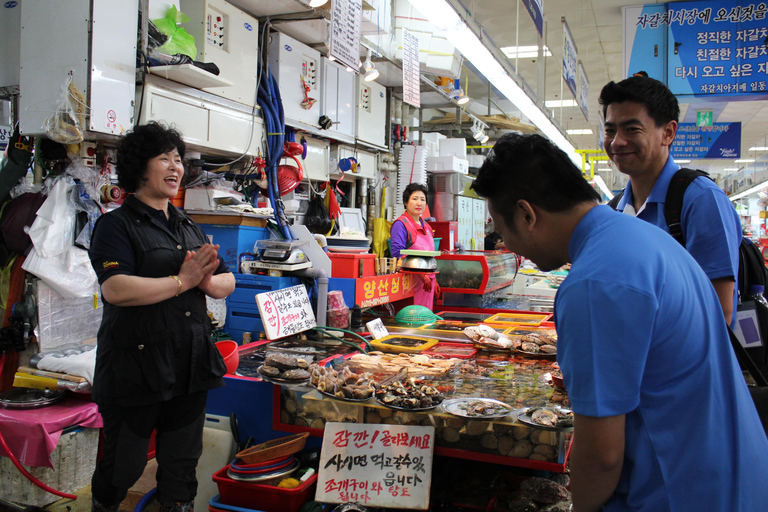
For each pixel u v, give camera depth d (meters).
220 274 2.04
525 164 1.04
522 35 7.93
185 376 1.83
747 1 5.88
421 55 5.09
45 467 2.46
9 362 2.82
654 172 1.93
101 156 3.07
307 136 4.41
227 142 3.50
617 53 9.09
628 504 0.98
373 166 5.43
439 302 4.27
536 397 1.95
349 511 1.73
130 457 1.75
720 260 1.72
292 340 2.87
